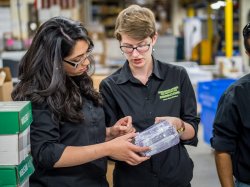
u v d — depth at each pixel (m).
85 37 1.34
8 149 1.17
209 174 3.75
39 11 5.64
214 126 1.54
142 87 1.63
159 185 1.63
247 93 1.43
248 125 1.42
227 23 5.36
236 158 1.50
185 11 10.25
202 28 7.28
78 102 1.36
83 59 1.36
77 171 1.38
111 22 11.43
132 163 1.36
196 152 4.37
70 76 1.42
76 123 1.36
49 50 1.31
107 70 5.51
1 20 6.14
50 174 1.37
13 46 5.22
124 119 1.53
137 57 1.52
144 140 1.38
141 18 1.47
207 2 6.97
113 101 1.65
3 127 1.16
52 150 1.26
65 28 1.32
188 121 1.64
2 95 2.09
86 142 1.39
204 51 6.98
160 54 6.11
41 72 1.32
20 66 1.37
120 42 1.54
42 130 1.29
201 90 4.49
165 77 1.66
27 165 1.27
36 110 1.29
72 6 6.13
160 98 1.63
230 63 5.37
